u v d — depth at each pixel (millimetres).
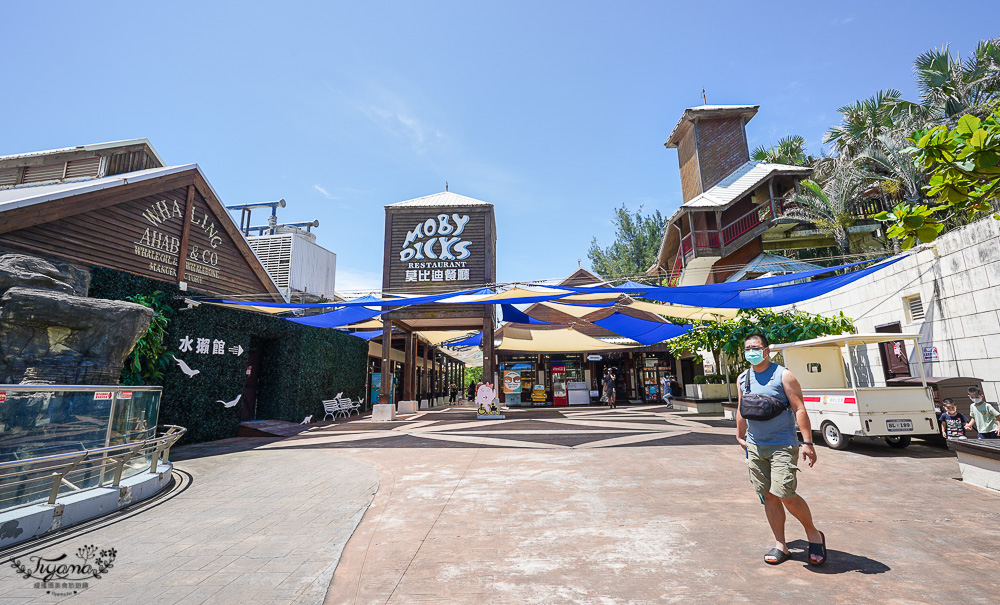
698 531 3715
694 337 15516
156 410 6207
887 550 3215
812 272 10438
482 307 17156
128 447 5016
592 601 2561
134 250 10203
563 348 21891
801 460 6840
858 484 5246
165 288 10305
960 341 8141
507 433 11125
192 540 3844
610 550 3342
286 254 20188
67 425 4707
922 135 3564
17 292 6238
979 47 17297
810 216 19812
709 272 21109
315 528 4117
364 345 21547
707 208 20859
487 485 5566
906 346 9477
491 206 17906
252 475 6762
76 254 8930
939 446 7773
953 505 4340
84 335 6957
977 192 3551
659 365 23938
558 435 10453
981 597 2504
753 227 20797
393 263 17656
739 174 23094
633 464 6688
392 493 5340
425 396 25516
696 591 2645
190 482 6348
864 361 10773
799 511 2980
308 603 2639
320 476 6551
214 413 11375
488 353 16875
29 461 3896
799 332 11961
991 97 16297
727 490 5062
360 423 15320
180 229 11562
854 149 20625
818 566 2949
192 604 2646
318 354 16453
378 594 2723
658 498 4773
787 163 26797
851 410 7398
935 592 2566
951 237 8367
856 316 11164
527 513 4348
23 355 6301
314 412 16016
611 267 35469
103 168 12758
